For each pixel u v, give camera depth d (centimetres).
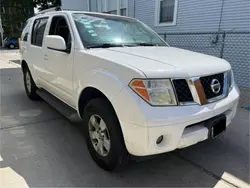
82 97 268
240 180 232
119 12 1076
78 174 237
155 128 186
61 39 273
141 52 258
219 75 235
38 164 252
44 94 409
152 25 907
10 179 226
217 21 688
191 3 746
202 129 215
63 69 299
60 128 347
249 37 624
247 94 565
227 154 281
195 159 269
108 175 237
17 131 335
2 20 3541
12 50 2297
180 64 215
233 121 385
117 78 206
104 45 281
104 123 225
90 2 1268
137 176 237
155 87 191
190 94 204
